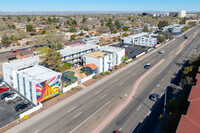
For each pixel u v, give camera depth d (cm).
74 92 4353
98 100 3966
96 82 4991
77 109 3597
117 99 4019
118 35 13900
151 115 3397
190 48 9544
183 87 4088
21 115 3272
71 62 6475
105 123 3153
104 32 16538
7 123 3116
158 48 9812
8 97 3931
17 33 12825
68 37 13675
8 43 10406
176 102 3105
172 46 10288
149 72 5869
